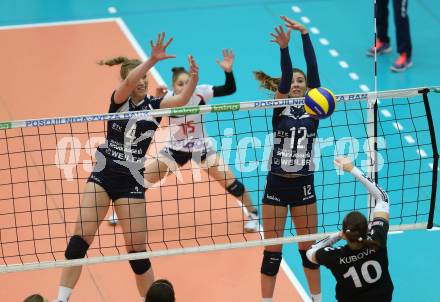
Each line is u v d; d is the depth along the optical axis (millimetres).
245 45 34969
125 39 35500
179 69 22812
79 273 18375
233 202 25031
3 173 25859
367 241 15242
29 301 14977
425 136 28172
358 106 30031
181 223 23891
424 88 18625
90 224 18172
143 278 18828
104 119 17453
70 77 32438
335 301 20812
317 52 34375
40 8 38594
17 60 33656
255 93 31125
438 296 21125
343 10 38156
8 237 22922
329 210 24391
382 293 15781
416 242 23328
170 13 38062
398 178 25953
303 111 18734
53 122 17344
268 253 19297
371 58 34031
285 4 38812
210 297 21000
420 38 35719
